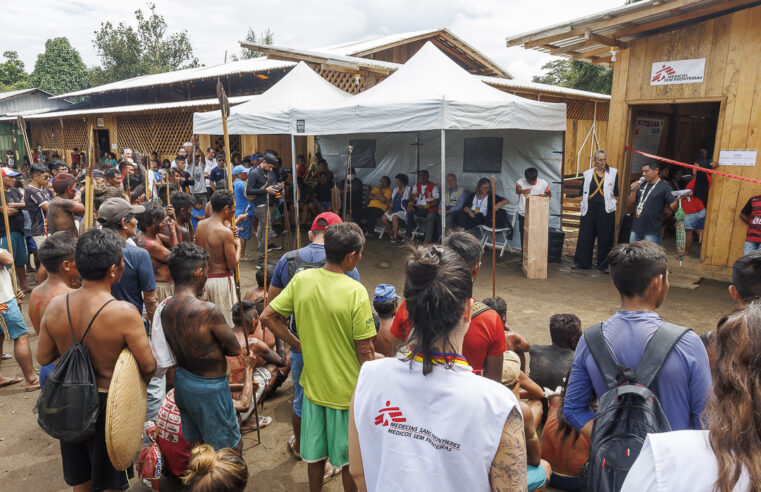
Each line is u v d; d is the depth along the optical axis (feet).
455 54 56.34
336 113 25.54
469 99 24.13
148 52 151.33
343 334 8.45
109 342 8.03
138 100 78.07
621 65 29.14
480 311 7.22
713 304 21.48
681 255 27.20
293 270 10.16
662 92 27.58
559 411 9.57
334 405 8.63
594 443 5.37
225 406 9.22
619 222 29.40
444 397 4.11
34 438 12.07
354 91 44.16
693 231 30.04
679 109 38.96
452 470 4.05
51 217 17.04
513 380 9.37
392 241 35.29
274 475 10.66
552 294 23.04
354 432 4.69
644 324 6.19
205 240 14.61
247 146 48.16
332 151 43.09
